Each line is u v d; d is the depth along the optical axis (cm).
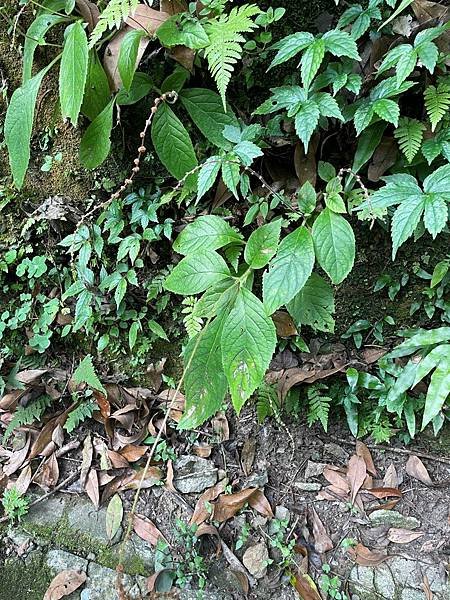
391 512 195
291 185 185
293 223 184
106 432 212
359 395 207
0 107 197
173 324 214
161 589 178
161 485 201
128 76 158
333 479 203
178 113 187
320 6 176
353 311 202
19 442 210
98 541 190
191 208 194
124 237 201
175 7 164
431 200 146
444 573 181
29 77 174
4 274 211
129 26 166
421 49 145
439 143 159
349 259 151
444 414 198
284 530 192
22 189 204
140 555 187
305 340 205
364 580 181
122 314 209
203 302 159
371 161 173
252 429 212
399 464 206
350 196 172
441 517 194
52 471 206
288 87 166
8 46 190
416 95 169
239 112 184
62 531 193
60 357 221
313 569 184
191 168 176
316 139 177
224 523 193
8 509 196
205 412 156
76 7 173
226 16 155
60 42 188
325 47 151
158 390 219
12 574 183
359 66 167
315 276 174
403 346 184
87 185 201
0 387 210
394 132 161
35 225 205
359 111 156
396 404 196
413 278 194
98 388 198
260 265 157
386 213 164
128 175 196
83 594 177
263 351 147
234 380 147
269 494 202
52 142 198
